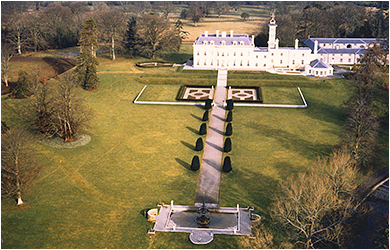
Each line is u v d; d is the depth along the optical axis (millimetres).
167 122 129250
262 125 126938
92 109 131750
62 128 113062
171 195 89250
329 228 75500
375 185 93750
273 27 178500
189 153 108938
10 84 151000
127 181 94375
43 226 77312
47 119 113688
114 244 73000
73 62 188625
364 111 106812
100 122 128500
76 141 112625
